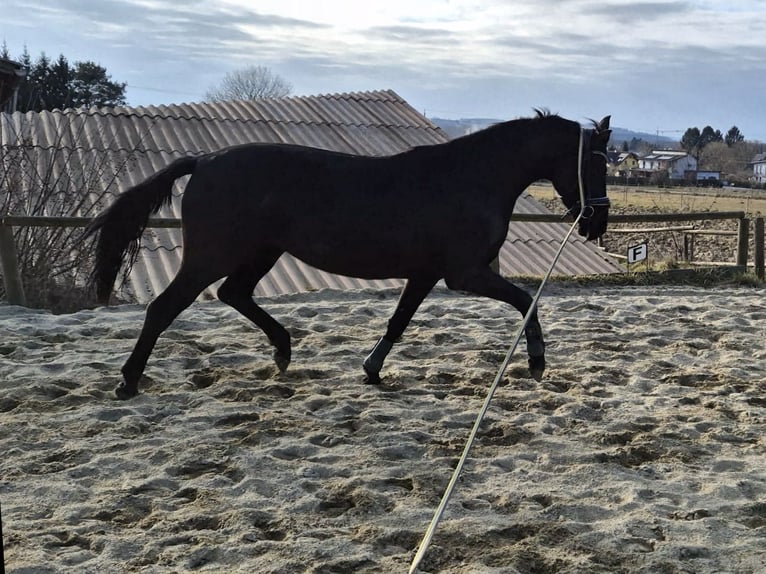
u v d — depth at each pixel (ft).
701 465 16.40
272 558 12.12
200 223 18.26
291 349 22.74
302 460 15.89
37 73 151.53
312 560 12.09
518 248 46.47
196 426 17.48
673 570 12.16
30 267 30.30
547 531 13.19
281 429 17.39
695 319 29.40
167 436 16.89
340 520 13.50
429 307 29.32
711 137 445.78
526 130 19.10
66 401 18.71
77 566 11.73
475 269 18.66
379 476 15.14
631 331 27.20
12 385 19.53
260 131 56.13
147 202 18.71
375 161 18.67
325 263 18.57
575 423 18.47
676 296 34.42
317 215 18.11
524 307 18.80
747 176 324.39
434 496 14.48
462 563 12.24
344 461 15.93
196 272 18.48
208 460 15.72
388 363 22.71
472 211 18.42
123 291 34.63
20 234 30.76
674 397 20.57
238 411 18.40
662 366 23.35
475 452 16.67
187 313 27.17
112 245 18.75
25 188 37.24
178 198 43.60
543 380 21.56
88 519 13.32
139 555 12.16
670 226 81.87
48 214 34.91
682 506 14.40
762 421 18.85
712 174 295.48
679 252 63.00
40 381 19.76
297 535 12.87
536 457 16.52
